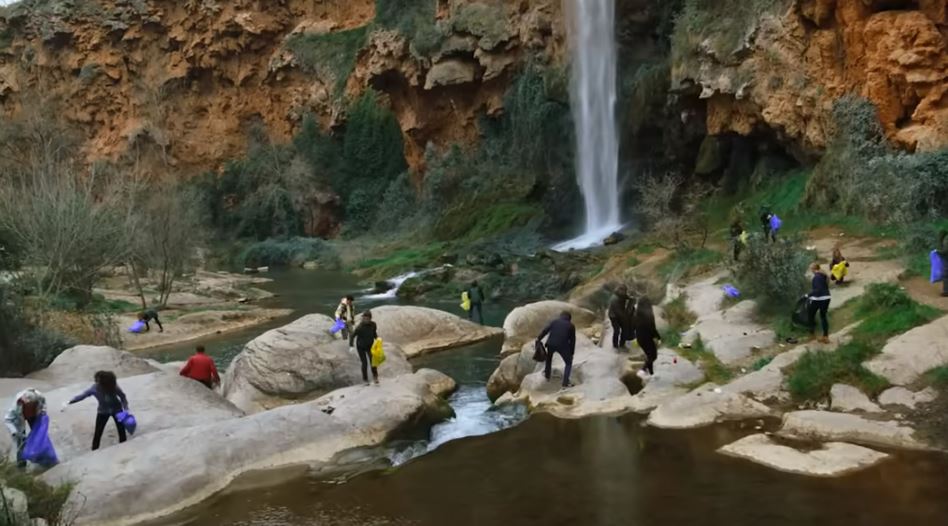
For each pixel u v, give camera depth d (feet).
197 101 247.70
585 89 135.95
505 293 95.45
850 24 76.13
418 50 176.65
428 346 66.23
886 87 72.38
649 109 116.06
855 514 24.66
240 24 237.86
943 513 24.30
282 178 218.38
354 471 33.35
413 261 135.23
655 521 25.32
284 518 28.19
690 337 49.16
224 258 198.08
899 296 43.83
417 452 35.94
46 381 49.85
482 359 61.41
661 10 121.39
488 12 166.50
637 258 85.46
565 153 144.56
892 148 72.28
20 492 26.81
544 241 129.90
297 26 238.27
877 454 29.50
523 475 31.14
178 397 42.57
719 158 104.42
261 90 241.96
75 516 26.18
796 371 38.47
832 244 66.90
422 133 189.78
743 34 88.89
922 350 37.24
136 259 113.39
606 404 40.11
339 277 146.51
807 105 81.61
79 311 85.20
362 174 209.97
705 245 82.07
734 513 25.45
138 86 248.93
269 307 104.42
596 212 132.98
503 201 152.66
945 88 67.92
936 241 54.95
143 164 240.94
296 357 49.85
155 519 28.78
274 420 36.37
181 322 89.71
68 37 253.85
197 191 222.28
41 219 88.48
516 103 159.74
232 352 73.20
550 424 38.34
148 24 249.14
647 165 120.47
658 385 41.50
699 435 34.12
